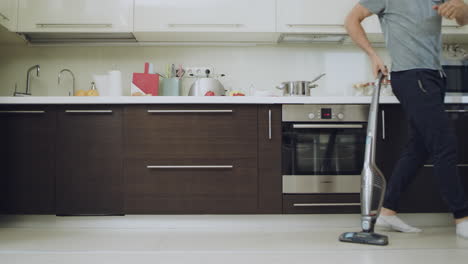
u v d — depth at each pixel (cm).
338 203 269
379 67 225
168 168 268
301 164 270
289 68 338
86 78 334
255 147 269
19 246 210
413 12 223
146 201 267
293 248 203
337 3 305
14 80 332
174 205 267
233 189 268
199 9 303
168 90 324
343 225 274
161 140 269
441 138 215
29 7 300
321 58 338
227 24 303
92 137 268
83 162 268
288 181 269
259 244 214
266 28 304
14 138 269
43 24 299
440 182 218
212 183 268
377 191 210
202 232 254
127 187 268
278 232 253
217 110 269
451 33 310
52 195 267
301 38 322
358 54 339
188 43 330
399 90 226
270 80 337
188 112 269
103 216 272
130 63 336
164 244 215
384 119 269
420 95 219
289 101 268
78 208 267
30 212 267
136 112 269
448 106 273
